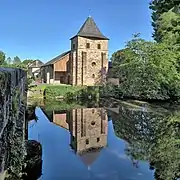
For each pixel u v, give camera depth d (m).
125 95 35.50
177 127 15.55
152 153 10.52
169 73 22.38
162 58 22.78
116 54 45.41
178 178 7.91
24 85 13.26
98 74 45.75
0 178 4.47
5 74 4.57
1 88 4.11
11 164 5.85
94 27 46.53
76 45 45.12
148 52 29.91
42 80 54.91
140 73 30.95
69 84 46.06
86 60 45.03
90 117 21.06
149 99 30.20
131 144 12.17
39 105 29.20
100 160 9.80
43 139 13.34
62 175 8.13
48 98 36.56
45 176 7.98
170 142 12.11
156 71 26.48
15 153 5.97
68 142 12.80
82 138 13.77
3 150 4.71
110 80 44.03
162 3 8.28
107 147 11.79
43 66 55.25
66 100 35.31
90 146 12.02
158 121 18.02
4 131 4.75
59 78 48.22
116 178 7.98
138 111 23.52
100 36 45.94
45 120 19.34
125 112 23.25
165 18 12.80
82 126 17.28
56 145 12.12
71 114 22.70
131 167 8.95
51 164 9.20
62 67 47.53
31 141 9.02
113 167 9.01
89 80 45.25
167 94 28.28
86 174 8.30
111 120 19.53
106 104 30.08
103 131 15.59
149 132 14.66
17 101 7.11
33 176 7.54
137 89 31.78
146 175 8.17
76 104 30.38
